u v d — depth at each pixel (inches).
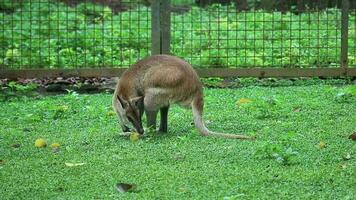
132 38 677.3
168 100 410.6
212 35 717.3
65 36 736.3
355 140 395.5
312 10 696.4
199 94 412.2
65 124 457.1
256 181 325.1
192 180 328.5
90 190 318.7
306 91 545.6
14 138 420.5
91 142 406.0
